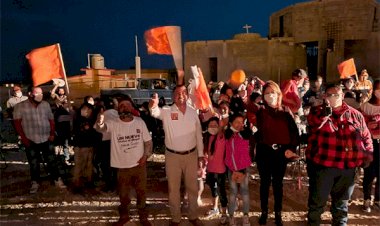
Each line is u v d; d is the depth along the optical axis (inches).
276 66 1016.9
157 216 213.0
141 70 1173.1
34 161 253.6
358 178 264.7
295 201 231.1
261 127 186.5
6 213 219.0
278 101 184.9
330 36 967.0
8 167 330.0
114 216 213.8
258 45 1027.9
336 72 958.4
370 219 199.2
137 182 195.8
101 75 956.0
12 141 445.7
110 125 190.5
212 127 201.9
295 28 1019.3
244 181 188.7
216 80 1095.0
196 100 231.3
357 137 162.9
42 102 255.1
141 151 193.3
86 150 256.2
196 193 192.9
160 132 396.8
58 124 322.3
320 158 166.4
